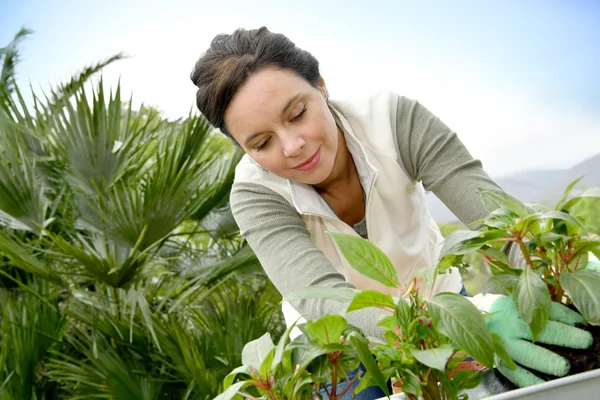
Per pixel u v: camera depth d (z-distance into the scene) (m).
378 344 0.56
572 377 0.49
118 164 2.58
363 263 0.57
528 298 0.53
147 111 3.52
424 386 0.53
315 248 1.05
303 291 0.55
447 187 1.08
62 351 2.53
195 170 2.43
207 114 1.03
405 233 1.23
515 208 0.58
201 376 2.14
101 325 2.39
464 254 0.61
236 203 1.19
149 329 2.26
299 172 1.02
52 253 2.55
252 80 0.94
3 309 2.37
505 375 0.58
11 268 2.68
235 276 2.59
